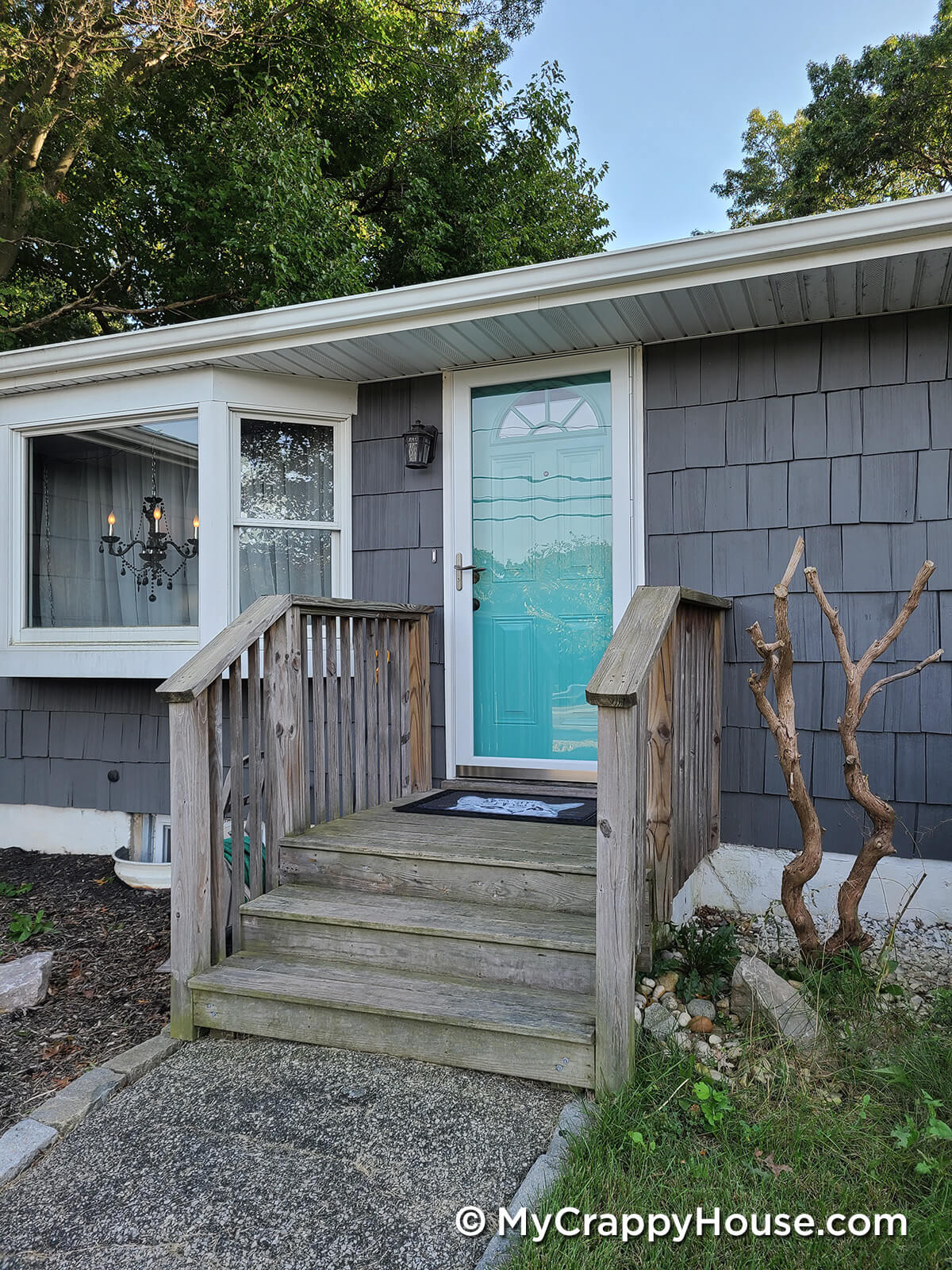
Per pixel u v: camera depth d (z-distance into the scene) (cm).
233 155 811
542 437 405
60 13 650
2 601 463
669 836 274
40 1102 224
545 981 244
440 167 1029
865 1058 229
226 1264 165
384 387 438
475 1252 166
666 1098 211
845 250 289
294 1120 210
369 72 971
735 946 297
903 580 337
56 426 454
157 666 425
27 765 498
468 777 415
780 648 270
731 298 324
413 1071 231
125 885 429
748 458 362
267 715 304
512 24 1064
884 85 1372
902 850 337
